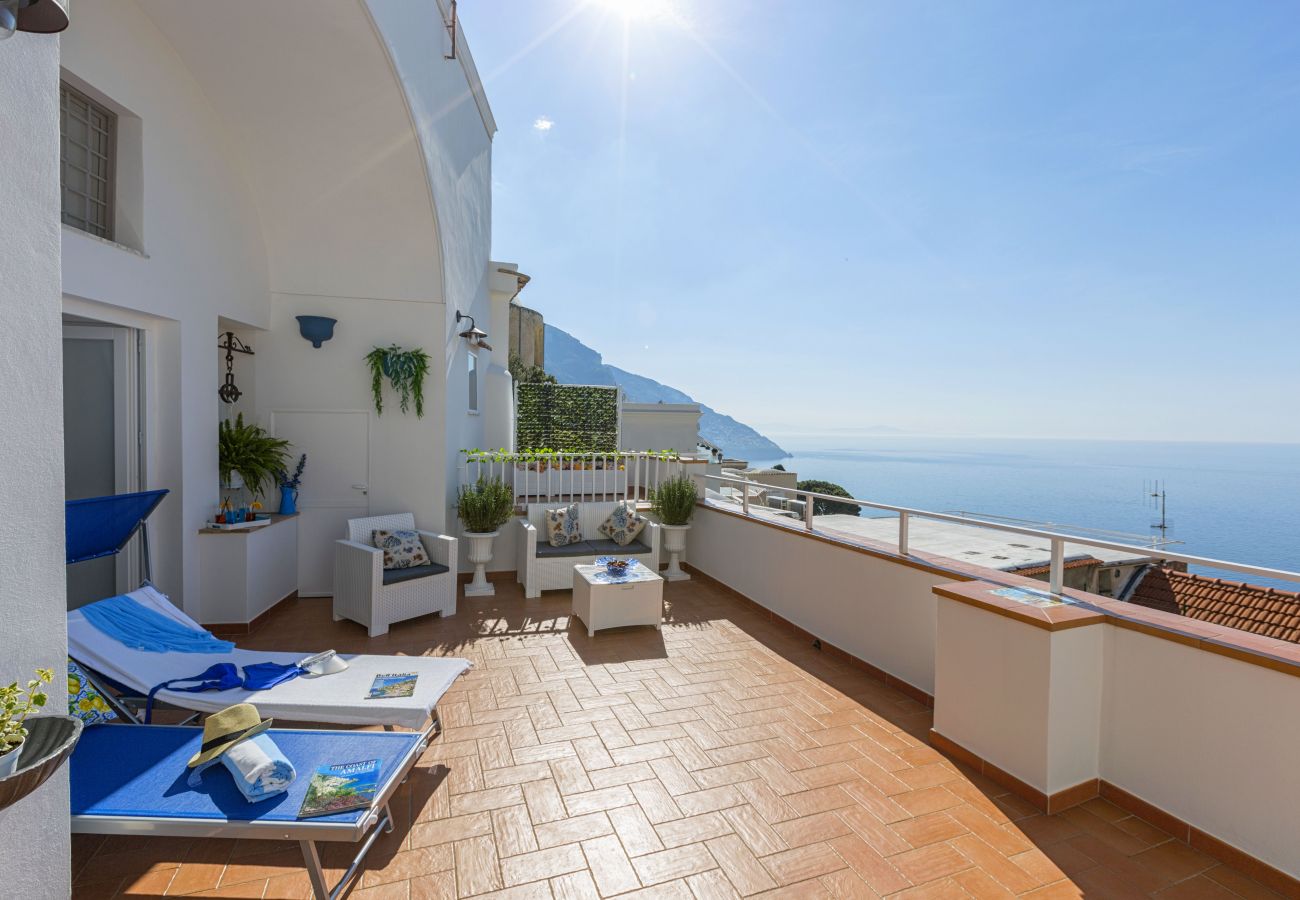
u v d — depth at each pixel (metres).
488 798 2.75
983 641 2.98
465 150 7.50
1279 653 2.25
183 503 4.74
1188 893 2.20
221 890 2.18
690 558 7.38
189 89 4.73
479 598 6.07
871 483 142.12
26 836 1.42
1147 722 2.62
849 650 4.45
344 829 1.99
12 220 1.42
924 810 2.69
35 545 1.48
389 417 6.22
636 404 16.62
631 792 2.80
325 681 3.15
